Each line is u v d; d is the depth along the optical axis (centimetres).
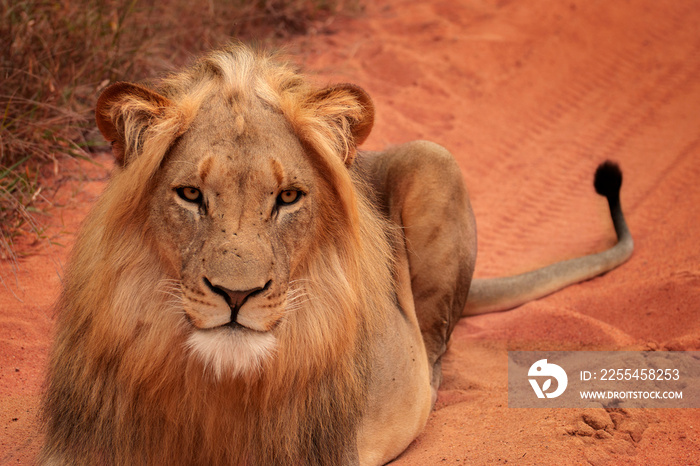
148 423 294
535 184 829
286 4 1062
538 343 514
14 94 634
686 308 524
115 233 280
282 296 274
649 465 347
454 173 428
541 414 398
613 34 1220
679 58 1166
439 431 397
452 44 1106
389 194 427
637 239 686
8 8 668
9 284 500
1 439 362
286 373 295
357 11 1155
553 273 593
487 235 722
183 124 278
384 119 894
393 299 382
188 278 268
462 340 532
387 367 364
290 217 281
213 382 289
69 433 304
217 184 269
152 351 284
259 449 302
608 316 545
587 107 1014
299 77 316
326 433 314
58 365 309
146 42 784
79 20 721
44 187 614
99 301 281
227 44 329
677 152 891
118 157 291
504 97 1004
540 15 1247
